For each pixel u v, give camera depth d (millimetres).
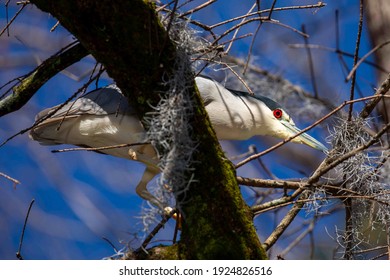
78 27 6105
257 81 12039
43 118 7426
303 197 7879
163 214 6230
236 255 6211
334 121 10109
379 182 7941
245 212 6363
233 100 8719
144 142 6363
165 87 6281
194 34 7164
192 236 6238
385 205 7766
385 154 7867
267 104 9141
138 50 6133
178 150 6133
